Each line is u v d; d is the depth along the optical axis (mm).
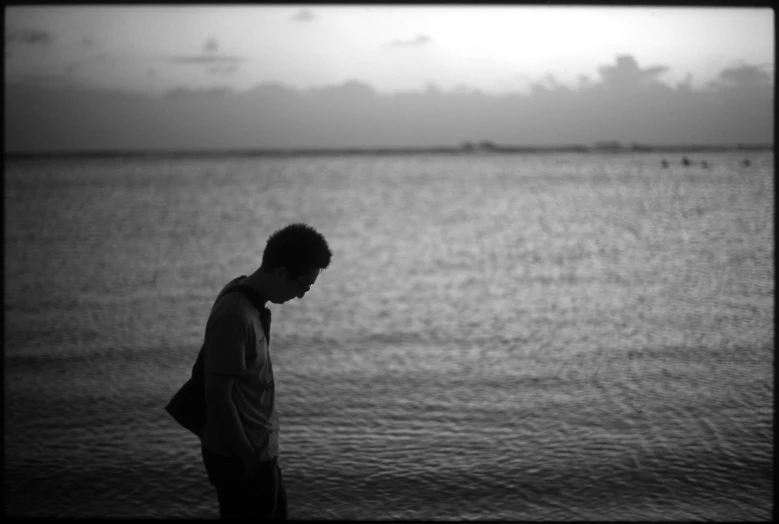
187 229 28969
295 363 9805
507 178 71688
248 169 97250
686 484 5379
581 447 6234
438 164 118688
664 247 23250
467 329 12297
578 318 13062
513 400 7824
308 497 5250
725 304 13906
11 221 31734
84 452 6152
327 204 42906
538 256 22328
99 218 33250
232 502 2613
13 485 5430
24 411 7359
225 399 2459
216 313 2516
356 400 7875
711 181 56219
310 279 2674
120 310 13578
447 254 23234
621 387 8297
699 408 7352
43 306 13984
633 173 73688
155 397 7926
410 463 5902
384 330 12234
